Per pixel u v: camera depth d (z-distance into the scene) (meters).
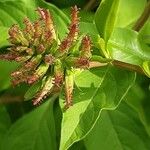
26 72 0.29
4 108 0.43
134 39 0.36
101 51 0.34
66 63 0.30
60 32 0.34
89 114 0.33
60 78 0.30
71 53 0.31
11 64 0.40
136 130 0.41
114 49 0.36
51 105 0.42
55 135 0.42
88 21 0.37
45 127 0.42
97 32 0.35
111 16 0.33
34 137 0.42
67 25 0.34
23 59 0.29
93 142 0.40
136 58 0.36
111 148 0.40
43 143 0.42
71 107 0.33
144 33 0.38
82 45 0.30
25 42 0.29
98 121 0.41
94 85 0.34
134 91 0.41
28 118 0.42
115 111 0.41
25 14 0.36
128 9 0.38
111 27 0.33
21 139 0.42
